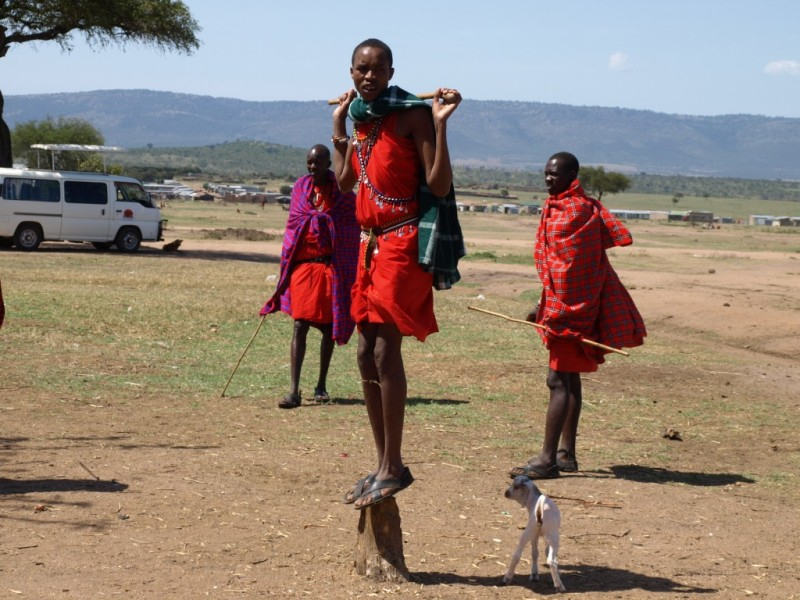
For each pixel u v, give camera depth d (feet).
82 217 115.44
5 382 34.53
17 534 18.54
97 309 55.31
